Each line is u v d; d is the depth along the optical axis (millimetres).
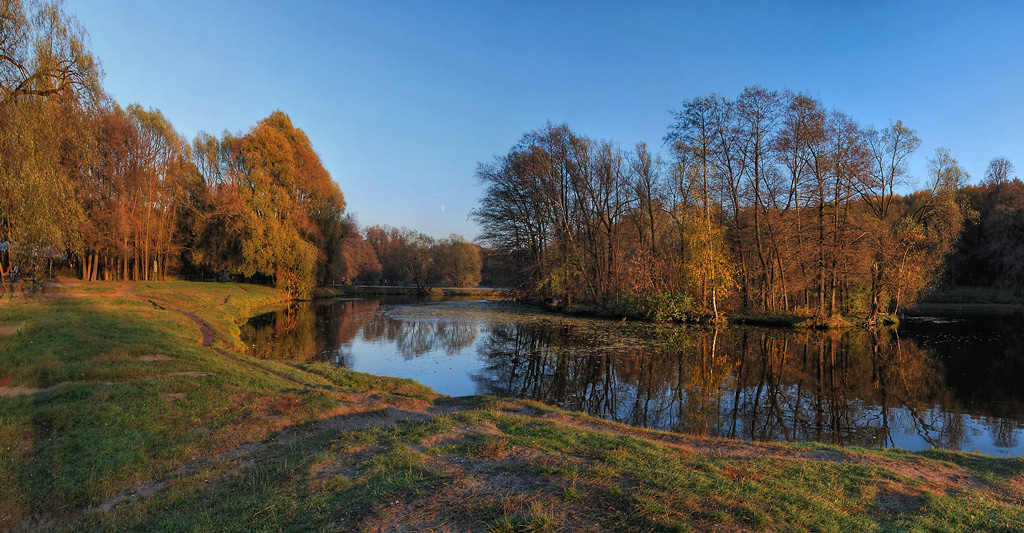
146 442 6605
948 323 28156
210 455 6438
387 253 83750
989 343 20828
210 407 8195
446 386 13414
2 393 8438
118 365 10477
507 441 6309
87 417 7266
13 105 9281
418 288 64750
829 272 25250
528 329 24500
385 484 4793
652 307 27516
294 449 6520
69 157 10898
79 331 13727
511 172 36344
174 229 37406
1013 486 5566
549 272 33688
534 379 14195
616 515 3908
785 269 27531
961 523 4227
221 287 36219
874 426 10109
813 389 13102
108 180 29250
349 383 11898
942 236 27016
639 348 18797
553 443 6293
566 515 3928
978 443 9125
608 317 29094
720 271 26297
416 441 6434
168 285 33031
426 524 3879
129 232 31672
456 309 36250
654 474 4887
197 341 16406
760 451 6859
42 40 9844
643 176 32406
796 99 25328
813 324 24391
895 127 27203
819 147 25047
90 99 10742
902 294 25469
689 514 3947
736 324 25438
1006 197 42625
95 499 5059
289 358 16953
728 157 27891
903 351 18828
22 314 15547
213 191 37438
